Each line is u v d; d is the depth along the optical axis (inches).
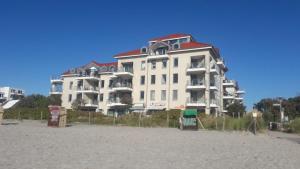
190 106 2105.1
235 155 459.8
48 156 380.2
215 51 2239.2
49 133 802.2
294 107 3181.6
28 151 419.2
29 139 600.7
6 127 1016.2
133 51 2476.6
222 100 2586.1
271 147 617.6
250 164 376.2
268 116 2491.4
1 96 5187.0
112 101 2459.4
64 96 2871.6
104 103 2637.8
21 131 836.6
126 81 2434.8
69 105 2824.8
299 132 1405.0
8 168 293.7
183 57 2203.5
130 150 472.7
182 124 1307.8
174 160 386.6
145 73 2342.5
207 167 343.3
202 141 701.9
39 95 3043.8
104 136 746.8
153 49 2354.8
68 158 369.7
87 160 359.6
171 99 2198.6
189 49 2164.1
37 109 2020.2
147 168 322.3
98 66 2780.5
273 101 3403.1
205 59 2124.8
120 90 2400.3
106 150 462.3
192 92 2144.4
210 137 855.1
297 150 573.3
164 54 2295.8
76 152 427.5
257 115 1237.7
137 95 2346.2
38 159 353.7
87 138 670.5
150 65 2335.1
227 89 3073.3
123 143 581.6
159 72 2283.5
